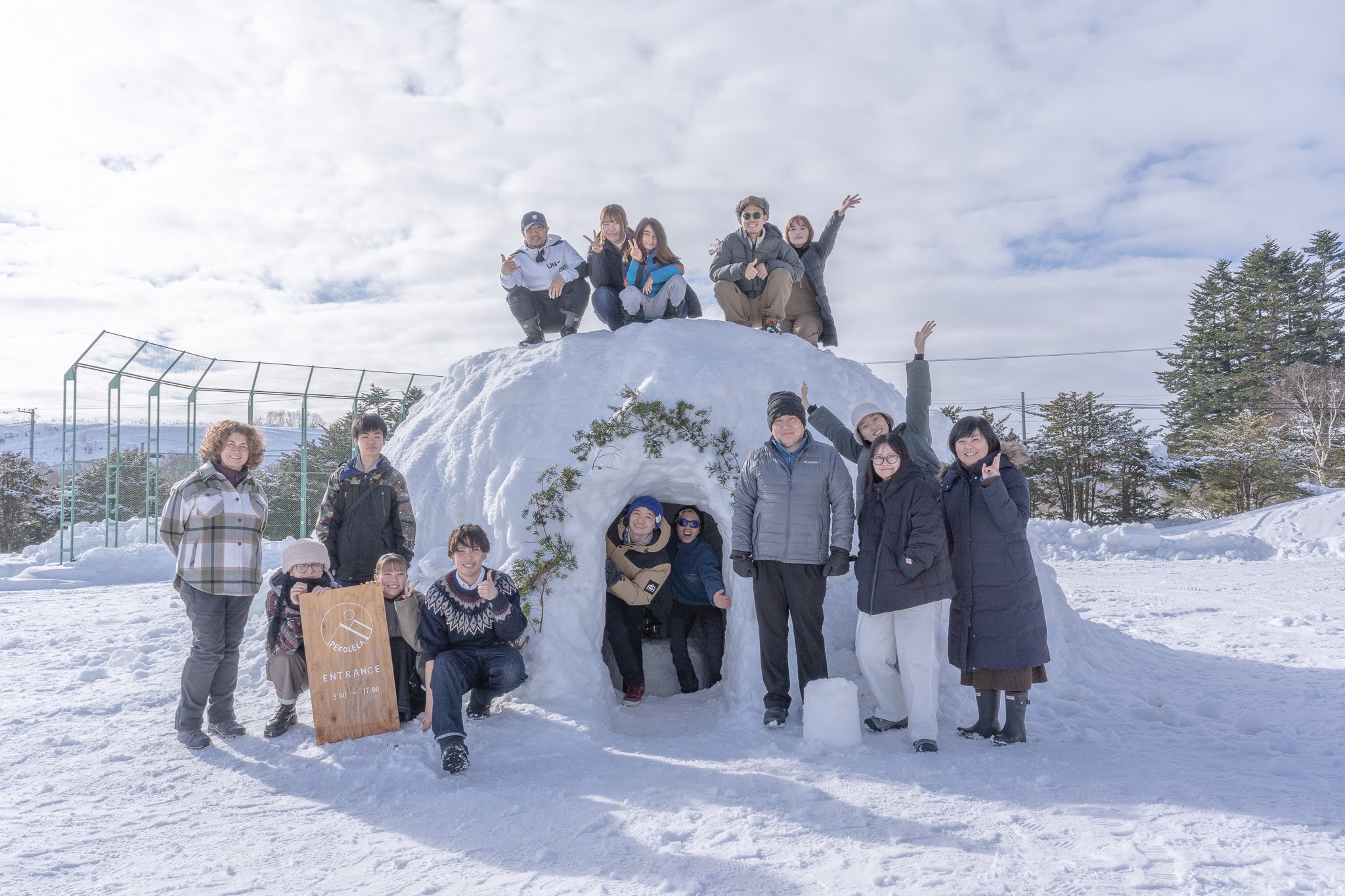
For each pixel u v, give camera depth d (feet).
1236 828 9.03
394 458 20.77
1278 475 114.11
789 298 22.41
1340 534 57.36
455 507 18.71
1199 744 13.46
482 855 9.25
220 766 12.98
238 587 14.21
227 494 14.38
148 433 59.06
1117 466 124.36
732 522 16.38
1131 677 18.13
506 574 15.14
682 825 9.77
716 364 18.52
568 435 18.24
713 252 22.43
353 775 12.31
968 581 13.48
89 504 111.65
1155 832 8.98
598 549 17.04
